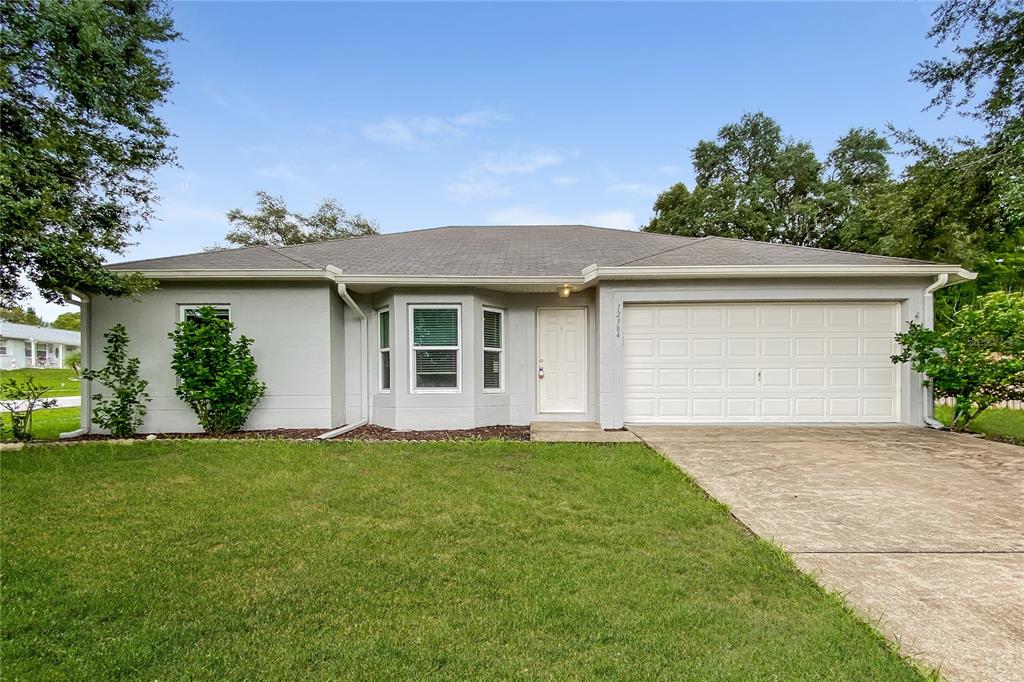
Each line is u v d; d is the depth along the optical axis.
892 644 2.22
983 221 11.01
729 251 9.04
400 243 10.77
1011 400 7.52
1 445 6.52
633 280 8.12
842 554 3.20
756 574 2.91
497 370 8.91
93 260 6.58
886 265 7.73
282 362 8.16
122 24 7.09
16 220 5.62
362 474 5.14
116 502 4.26
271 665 2.11
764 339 8.26
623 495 4.42
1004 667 2.06
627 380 8.34
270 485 4.75
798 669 2.06
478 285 8.29
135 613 2.52
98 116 6.85
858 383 8.20
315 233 28.64
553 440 6.87
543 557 3.18
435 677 2.04
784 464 5.50
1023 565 3.03
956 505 4.13
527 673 2.06
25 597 2.68
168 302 8.01
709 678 2.01
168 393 7.99
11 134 6.21
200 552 3.27
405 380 8.30
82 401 7.89
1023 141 8.91
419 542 3.43
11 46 5.99
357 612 2.53
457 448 6.35
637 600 2.63
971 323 7.50
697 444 6.58
